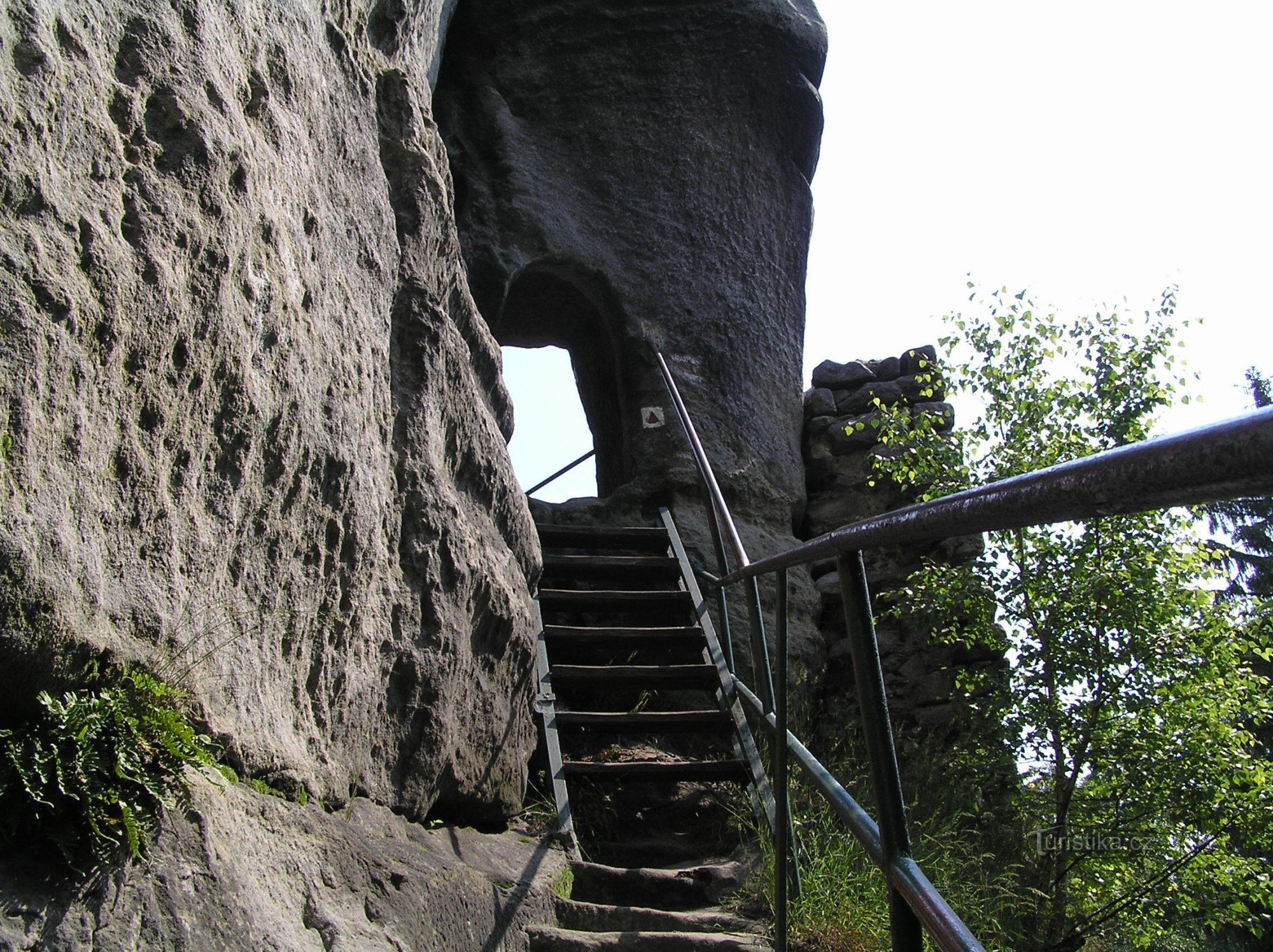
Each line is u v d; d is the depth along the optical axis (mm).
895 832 1618
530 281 7902
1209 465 728
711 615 6465
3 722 1853
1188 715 4668
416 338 3762
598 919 3555
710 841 4859
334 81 3443
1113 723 4762
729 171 8070
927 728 6273
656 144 7930
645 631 5449
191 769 2154
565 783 4441
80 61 2121
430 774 3441
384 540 3359
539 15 7965
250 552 2578
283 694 2666
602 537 6574
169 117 2352
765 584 6750
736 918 3672
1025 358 5336
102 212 2090
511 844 3895
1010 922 4664
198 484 2375
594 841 4742
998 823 5207
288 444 2729
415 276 3828
